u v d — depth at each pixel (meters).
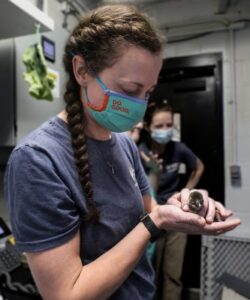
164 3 2.61
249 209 2.28
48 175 0.52
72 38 0.64
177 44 2.61
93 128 0.67
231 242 1.06
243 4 2.42
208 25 2.49
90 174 0.63
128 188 0.69
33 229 0.50
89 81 0.62
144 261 0.74
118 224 0.64
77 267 0.52
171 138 2.27
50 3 2.09
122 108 0.62
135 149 0.84
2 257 1.12
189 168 2.43
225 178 2.50
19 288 0.97
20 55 1.47
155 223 0.56
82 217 0.59
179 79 2.66
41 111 1.62
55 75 1.68
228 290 0.98
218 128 2.52
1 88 1.46
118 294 0.65
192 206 0.56
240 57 2.45
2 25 1.22
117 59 0.57
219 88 2.50
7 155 1.69
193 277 2.54
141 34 0.56
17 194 0.51
